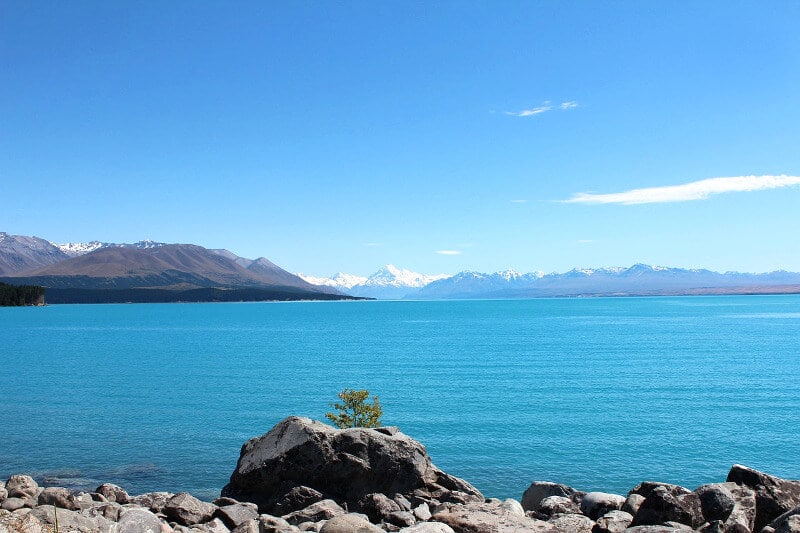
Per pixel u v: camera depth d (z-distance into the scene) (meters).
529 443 43.38
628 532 13.86
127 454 40.38
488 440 44.28
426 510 18.66
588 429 47.91
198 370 89.31
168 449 41.66
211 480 34.94
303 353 118.06
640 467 37.59
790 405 58.81
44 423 50.28
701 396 64.38
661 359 102.94
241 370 89.50
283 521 17.25
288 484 20.23
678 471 36.72
